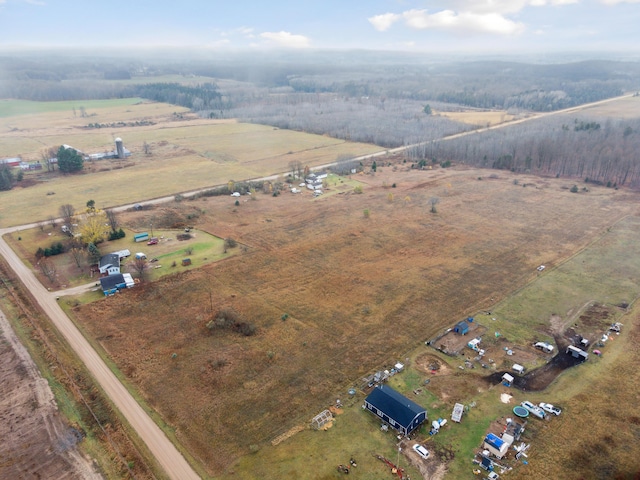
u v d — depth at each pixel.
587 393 49.88
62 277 77.31
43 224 100.88
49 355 55.97
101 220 96.75
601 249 86.81
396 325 62.88
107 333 61.22
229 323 62.91
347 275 77.25
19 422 45.72
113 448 42.62
